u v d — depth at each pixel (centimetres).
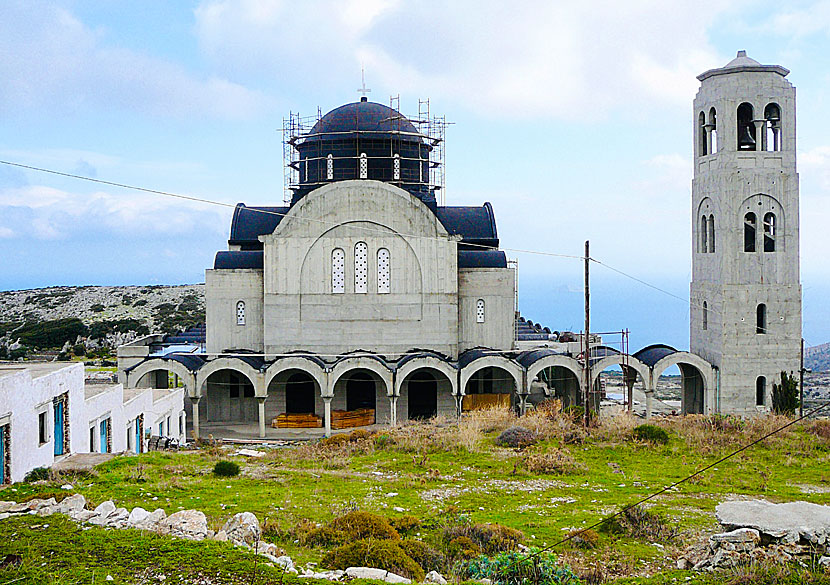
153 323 13062
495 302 6131
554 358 5650
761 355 5856
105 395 4003
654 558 2364
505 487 3353
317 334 5906
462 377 5594
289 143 6712
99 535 2072
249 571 1853
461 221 6588
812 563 2008
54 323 12675
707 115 6109
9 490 2858
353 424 5888
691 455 4041
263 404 5512
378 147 6556
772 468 3781
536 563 2100
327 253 5894
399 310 5925
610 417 5144
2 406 2934
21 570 1823
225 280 6062
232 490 3186
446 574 2173
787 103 5888
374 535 2411
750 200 5872
